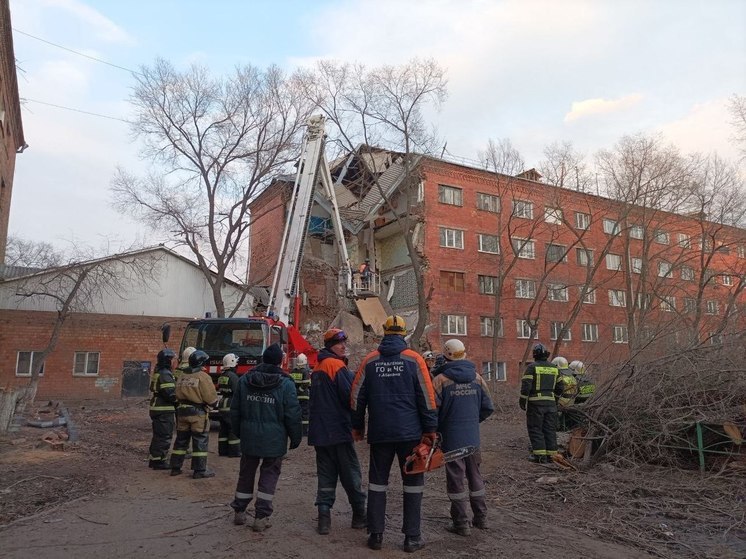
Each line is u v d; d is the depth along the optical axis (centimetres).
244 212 2711
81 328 2255
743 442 685
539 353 838
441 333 3183
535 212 3547
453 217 3372
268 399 501
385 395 454
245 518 511
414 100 2423
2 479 670
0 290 2128
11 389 1166
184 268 2575
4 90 1919
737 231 2889
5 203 2273
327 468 502
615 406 776
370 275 3272
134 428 1234
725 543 483
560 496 631
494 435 1195
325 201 3175
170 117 2622
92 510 547
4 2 1611
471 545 468
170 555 421
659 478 691
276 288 1568
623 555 450
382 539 464
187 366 732
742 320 1355
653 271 3341
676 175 2767
